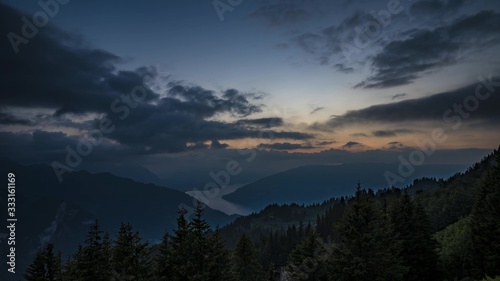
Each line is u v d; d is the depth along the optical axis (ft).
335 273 91.97
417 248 118.42
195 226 96.43
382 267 86.89
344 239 92.22
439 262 127.13
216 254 96.68
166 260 92.32
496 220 114.93
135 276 85.15
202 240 94.63
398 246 97.71
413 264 116.47
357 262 86.94
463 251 142.10
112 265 86.38
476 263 121.80
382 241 93.20
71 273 88.28
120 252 86.53
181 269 90.22
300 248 138.31
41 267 99.09
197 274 88.48
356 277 86.38
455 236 166.40
